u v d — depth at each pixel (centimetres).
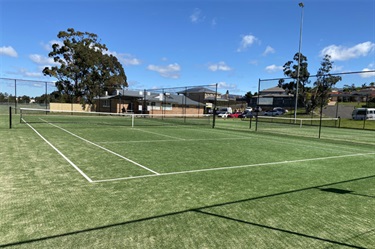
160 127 1969
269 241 312
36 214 368
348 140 1562
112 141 1113
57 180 531
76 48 4562
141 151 893
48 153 802
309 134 1895
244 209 409
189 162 742
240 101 7431
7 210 379
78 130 1523
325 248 301
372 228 355
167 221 357
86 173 589
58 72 4500
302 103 2639
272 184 554
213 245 299
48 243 293
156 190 488
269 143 1248
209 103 6197
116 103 4444
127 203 418
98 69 4816
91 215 369
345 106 3659
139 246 292
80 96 4706
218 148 1023
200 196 462
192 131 1716
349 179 615
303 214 397
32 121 2059
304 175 642
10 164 652
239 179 584
